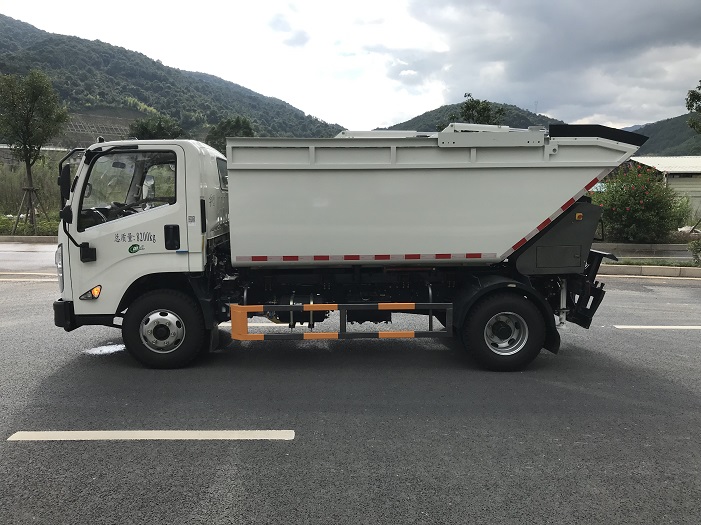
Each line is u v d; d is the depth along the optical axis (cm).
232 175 538
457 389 508
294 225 546
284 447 381
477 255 561
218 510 301
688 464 360
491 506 307
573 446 386
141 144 533
